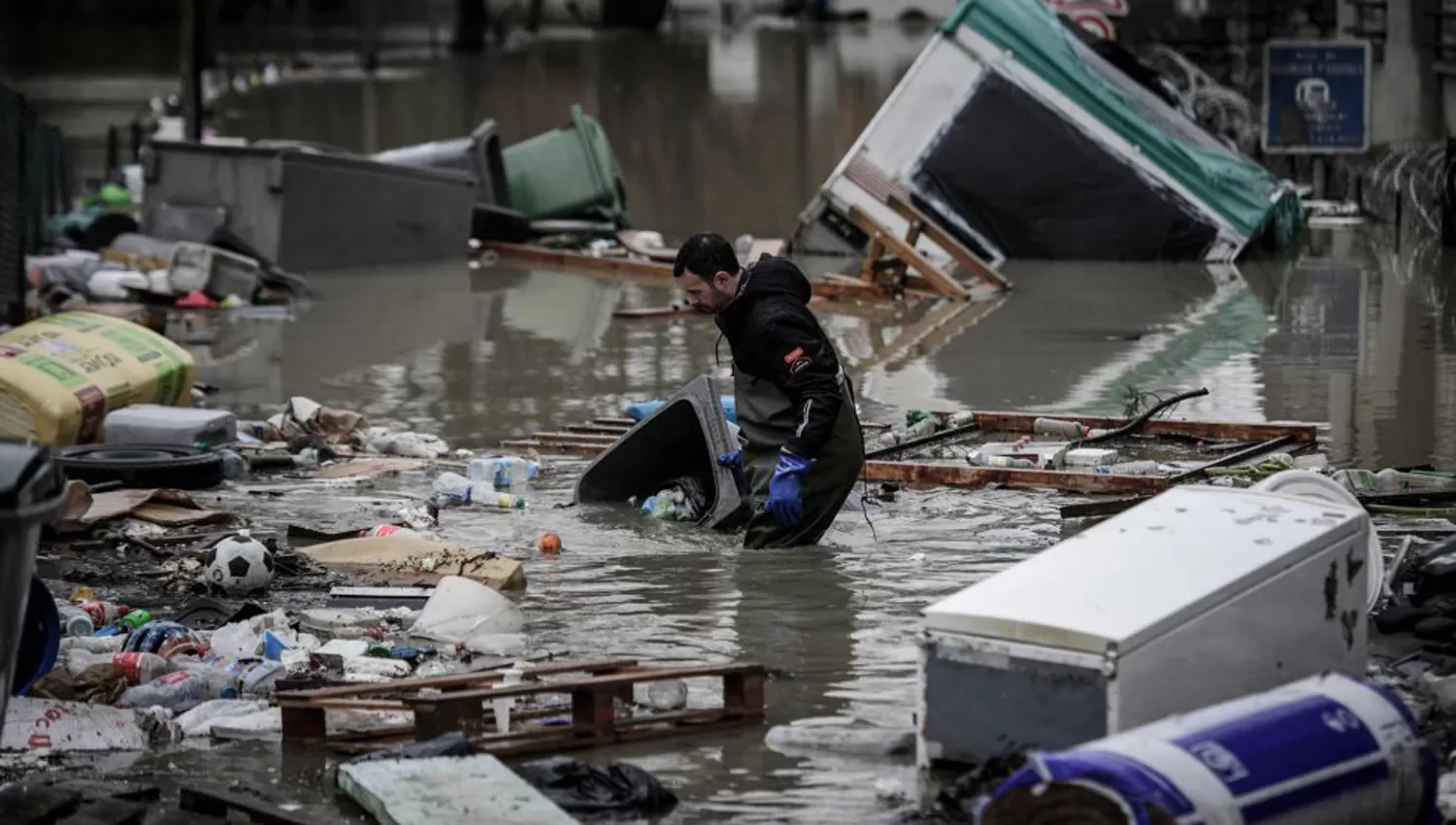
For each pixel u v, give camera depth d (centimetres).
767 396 3478
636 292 7781
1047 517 3628
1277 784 1703
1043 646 1909
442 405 5147
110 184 11306
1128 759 1678
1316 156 10925
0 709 1952
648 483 3888
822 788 2128
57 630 2383
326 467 4278
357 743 2297
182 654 2675
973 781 1945
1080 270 8256
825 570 3194
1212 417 4709
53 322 4475
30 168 7844
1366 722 1812
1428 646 2548
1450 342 5900
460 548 3253
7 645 1934
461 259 8925
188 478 3997
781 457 3269
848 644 2720
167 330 6738
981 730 1964
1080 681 1895
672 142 14525
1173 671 1927
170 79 19738
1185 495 2261
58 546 3456
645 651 2705
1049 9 8744
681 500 3709
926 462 4156
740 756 2244
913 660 2633
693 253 3338
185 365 4588
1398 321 6394
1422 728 2241
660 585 3109
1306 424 4416
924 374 5534
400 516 3694
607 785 2098
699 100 17625
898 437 4409
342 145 14125
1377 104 10088
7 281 6044
